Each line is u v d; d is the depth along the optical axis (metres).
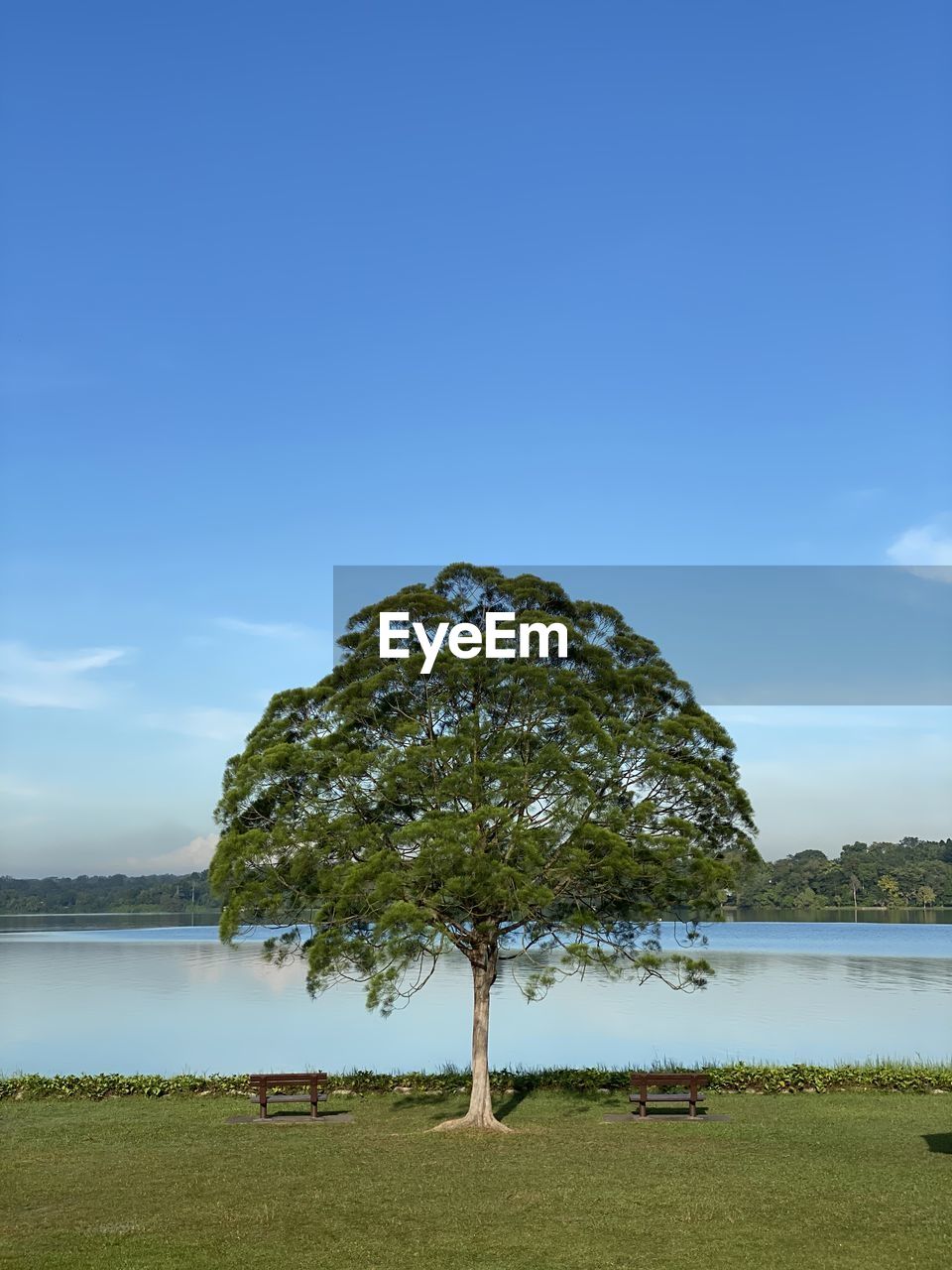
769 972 74.06
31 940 137.50
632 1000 57.91
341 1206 17.75
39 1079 28.89
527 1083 29.59
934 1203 17.41
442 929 23.78
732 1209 17.12
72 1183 19.53
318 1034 44.88
